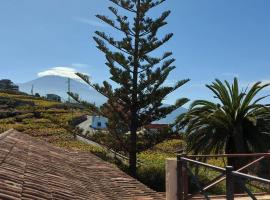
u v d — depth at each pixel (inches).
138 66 976.3
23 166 262.8
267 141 638.5
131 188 358.6
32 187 217.8
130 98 968.9
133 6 956.0
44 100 4092.0
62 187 250.1
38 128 1868.8
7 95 3939.5
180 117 684.7
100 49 953.5
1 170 226.4
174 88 970.7
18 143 365.1
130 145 972.6
